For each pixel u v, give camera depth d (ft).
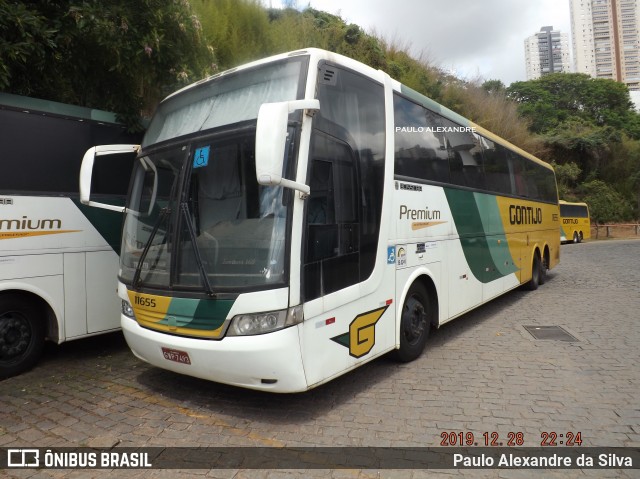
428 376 17.13
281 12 56.44
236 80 14.97
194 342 13.07
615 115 158.71
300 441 12.39
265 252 12.61
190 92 16.31
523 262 33.35
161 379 17.03
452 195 21.95
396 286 17.03
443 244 20.88
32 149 17.70
